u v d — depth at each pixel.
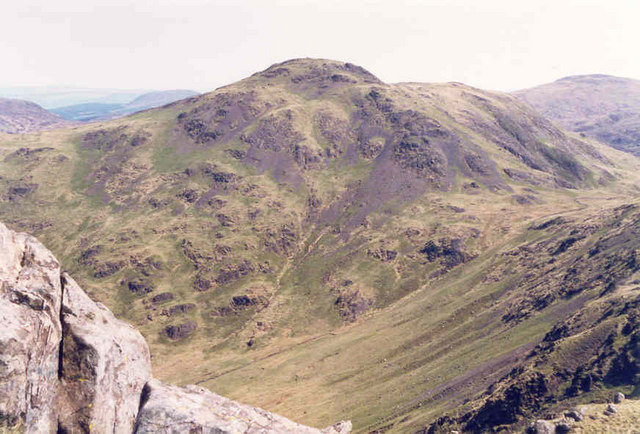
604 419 43.59
